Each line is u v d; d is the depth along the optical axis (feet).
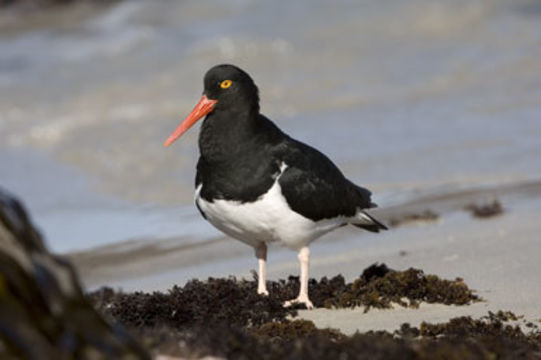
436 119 64.39
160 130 64.54
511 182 50.34
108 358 13.50
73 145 62.13
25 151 61.67
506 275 32.12
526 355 19.51
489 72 76.95
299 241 29.19
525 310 27.04
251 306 27.43
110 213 49.29
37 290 13.34
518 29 88.99
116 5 97.40
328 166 29.86
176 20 92.99
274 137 28.81
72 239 44.70
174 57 82.07
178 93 73.41
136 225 46.91
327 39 85.97
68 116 68.08
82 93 73.56
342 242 42.16
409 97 70.79
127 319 26.61
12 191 53.67
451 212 45.65
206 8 94.63
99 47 86.33
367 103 69.62
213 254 41.45
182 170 56.95
